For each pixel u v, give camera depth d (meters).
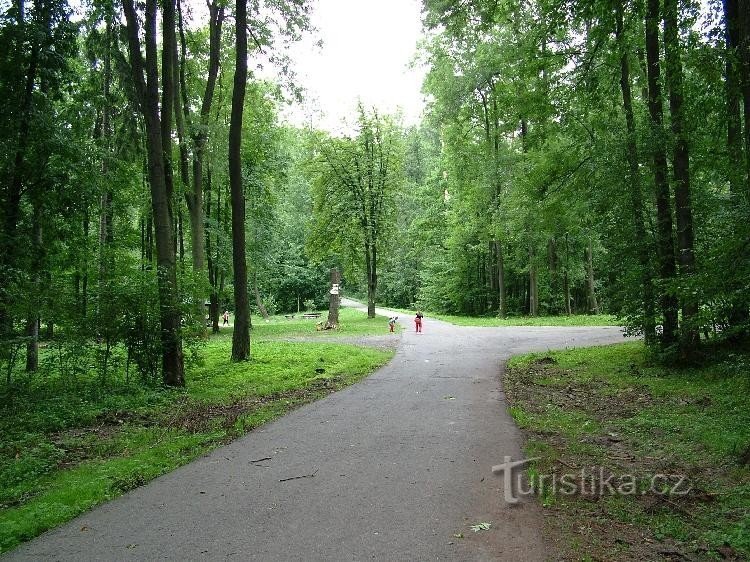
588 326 26.78
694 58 9.02
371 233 36.19
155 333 11.95
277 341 22.31
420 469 5.86
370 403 9.66
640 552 3.98
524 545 4.05
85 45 15.99
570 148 15.42
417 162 60.28
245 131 27.88
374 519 4.55
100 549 4.12
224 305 42.97
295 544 4.11
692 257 11.70
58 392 10.92
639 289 12.75
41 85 13.34
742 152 10.11
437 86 29.89
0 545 4.21
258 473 5.86
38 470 6.30
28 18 12.79
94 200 14.70
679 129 11.82
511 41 25.44
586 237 29.53
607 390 10.50
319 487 5.36
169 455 6.64
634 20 11.94
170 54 13.41
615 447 6.74
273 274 53.44
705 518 4.60
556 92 14.05
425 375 12.88
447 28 13.55
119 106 17.09
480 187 30.92
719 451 6.26
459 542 4.10
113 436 7.92
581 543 4.11
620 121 14.58
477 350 18.09
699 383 10.43
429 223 49.75
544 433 7.39
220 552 4.00
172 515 4.75
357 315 42.38
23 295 10.92
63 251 13.95
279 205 48.62
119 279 11.92
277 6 16.55
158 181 12.27
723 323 10.12
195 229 22.08
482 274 46.59
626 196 12.86
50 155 13.23
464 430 7.58
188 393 11.32
